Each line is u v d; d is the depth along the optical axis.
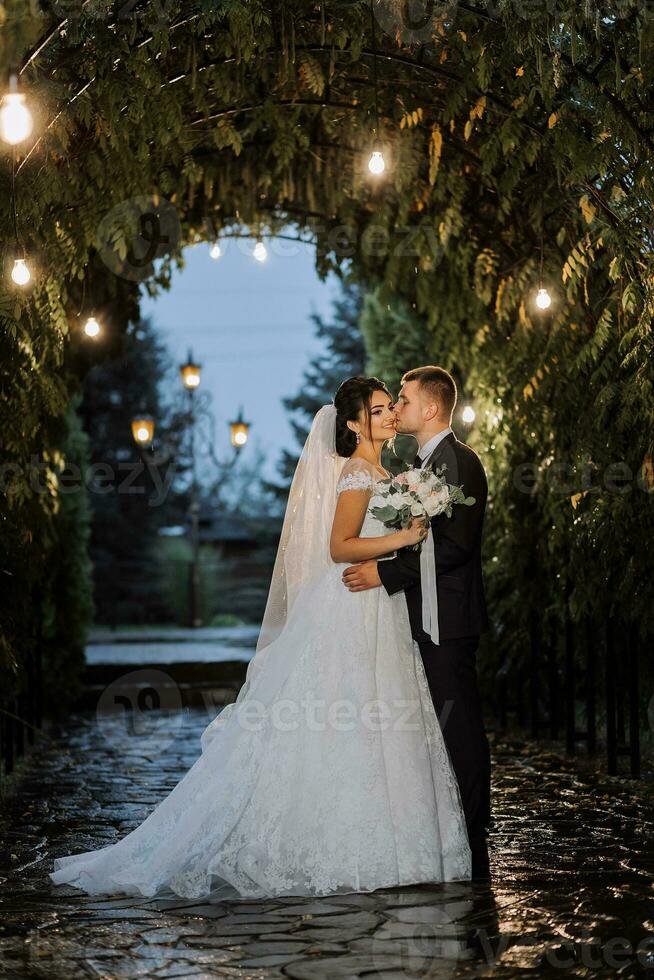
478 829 4.36
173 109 5.72
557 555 7.36
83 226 5.98
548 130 5.62
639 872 4.18
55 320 5.90
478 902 3.81
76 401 9.67
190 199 7.54
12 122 3.47
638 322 5.71
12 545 6.04
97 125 5.43
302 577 4.40
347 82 6.29
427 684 4.39
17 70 4.43
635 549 6.20
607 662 6.24
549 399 7.03
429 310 8.14
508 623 8.02
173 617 23.83
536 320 7.09
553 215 6.69
